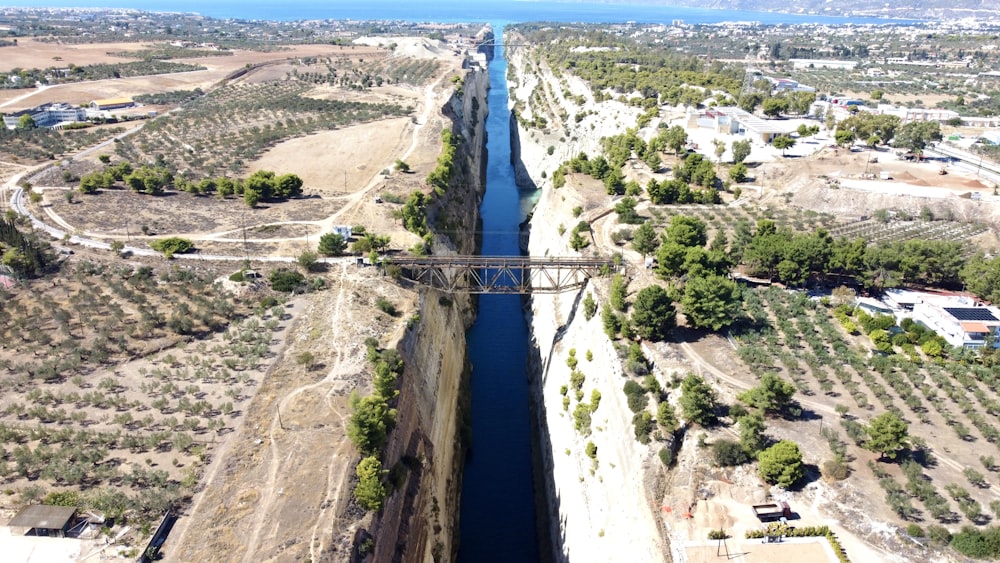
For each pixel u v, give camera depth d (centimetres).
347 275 10344
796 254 10338
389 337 8706
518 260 10612
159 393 7375
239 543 5444
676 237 10912
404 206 12800
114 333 8512
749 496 6256
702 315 8769
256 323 8875
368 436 6303
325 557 5353
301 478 6138
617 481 7194
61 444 6500
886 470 6462
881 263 10319
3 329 8475
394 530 6175
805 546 5706
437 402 8969
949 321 9012
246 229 12231
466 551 8156
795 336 8912
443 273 11756
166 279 9988
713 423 7106
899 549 5653
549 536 8356
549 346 11250
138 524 5588
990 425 7181
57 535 5453
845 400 7600
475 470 9544
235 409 7119
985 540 5503
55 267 10256
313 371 7831
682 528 5988
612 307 9494
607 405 8250
